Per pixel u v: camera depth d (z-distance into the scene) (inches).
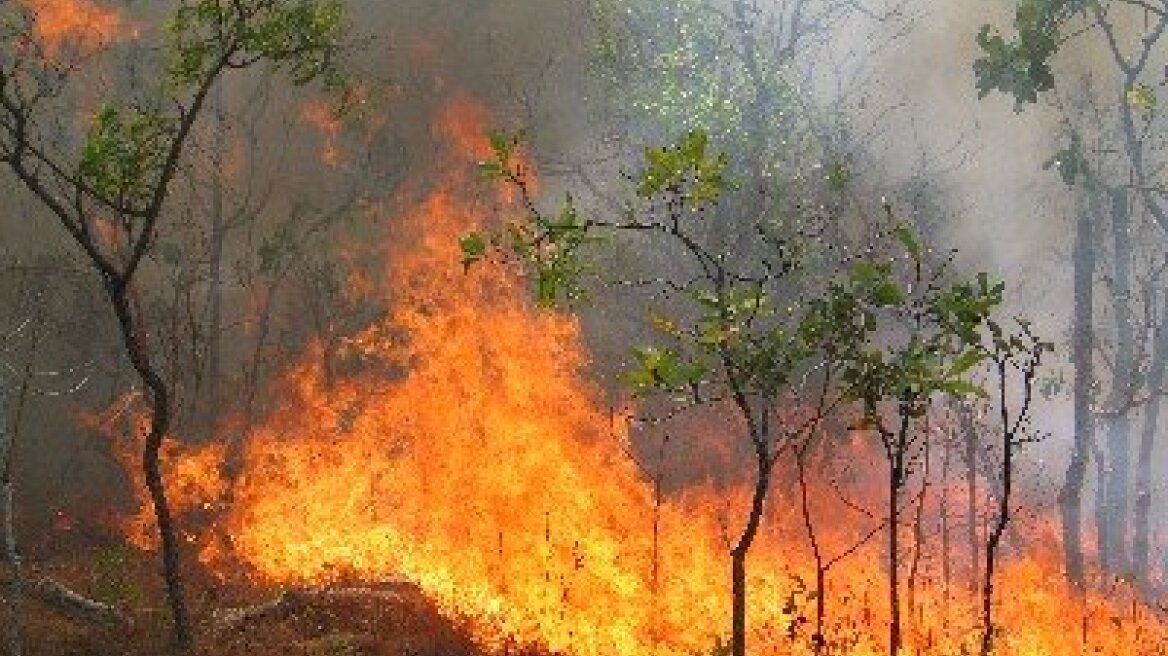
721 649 324.8
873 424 314.2
